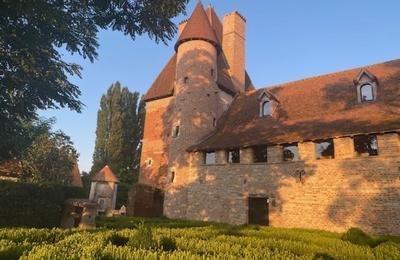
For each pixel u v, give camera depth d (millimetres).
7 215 14109
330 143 18781
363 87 20188
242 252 7281
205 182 22766
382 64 22047
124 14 14492
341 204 16734
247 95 28328
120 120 46906
